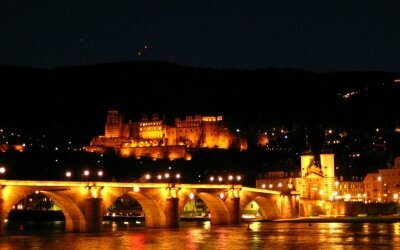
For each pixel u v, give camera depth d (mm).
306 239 135125
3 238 136875
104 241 130875
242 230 169250
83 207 152125
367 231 159625
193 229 173000
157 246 120250
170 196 176500
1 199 132750
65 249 114125
